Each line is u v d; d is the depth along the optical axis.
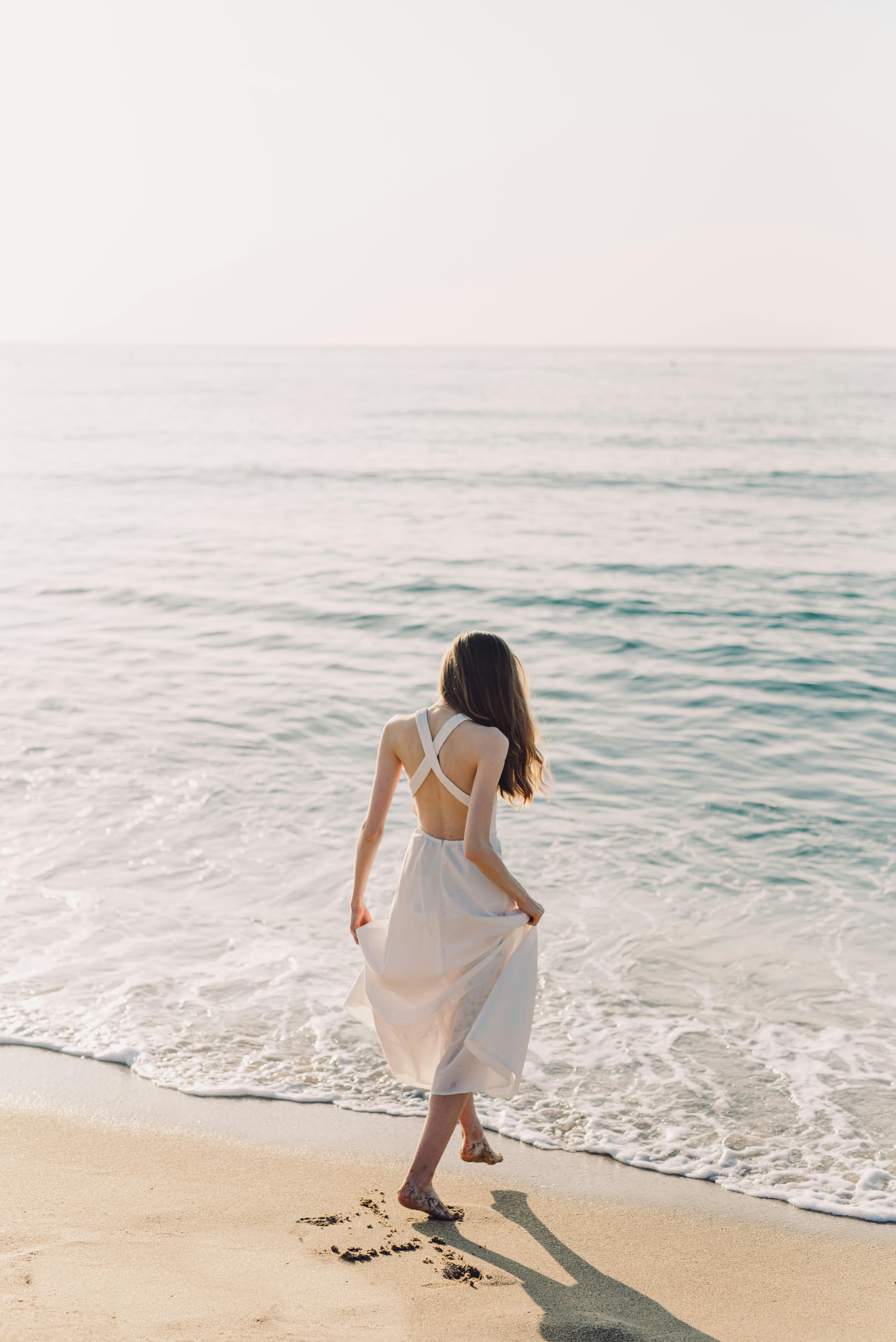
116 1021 4.32
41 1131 3.51
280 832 6.43
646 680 9.97
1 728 8.24
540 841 6.36
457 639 2.98
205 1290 2.46
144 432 44.22
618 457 33.50
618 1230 3.03
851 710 9.02
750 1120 3.71
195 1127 3.56
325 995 4.57
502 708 2.90
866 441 39.06
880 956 5.00
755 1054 4.16
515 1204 3.15
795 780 7.40
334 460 32.56
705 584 14.19
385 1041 3.06
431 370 150.75
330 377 121.94
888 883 5.80
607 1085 3.94
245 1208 3.00
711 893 5.68
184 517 20.58
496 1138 3.60
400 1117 3.69
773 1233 3.06
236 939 5.11
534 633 11.73
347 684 9.60
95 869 5.88
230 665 10.27
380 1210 3.02
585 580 14.48
